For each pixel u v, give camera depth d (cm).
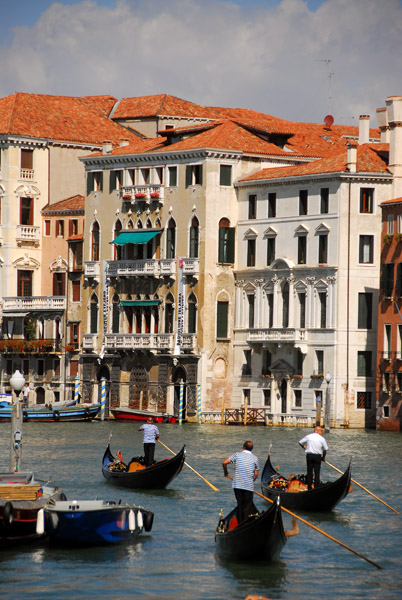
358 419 13800
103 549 6162
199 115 18062
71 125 17738
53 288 17212
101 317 16150
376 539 6519
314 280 13988
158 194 15362
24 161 17338
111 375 15925
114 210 15950
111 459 8469
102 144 17500
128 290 15862
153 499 7638
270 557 5919
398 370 13212
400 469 9369
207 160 14862
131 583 5578
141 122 18038
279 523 5800
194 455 10306
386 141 14512
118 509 6206
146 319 15725
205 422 14800
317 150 15825
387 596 5444
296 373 14188
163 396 15300
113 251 16025
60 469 9075
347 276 13750
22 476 6631
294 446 11194
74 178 17638
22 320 17088
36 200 17388
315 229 14000
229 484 8375
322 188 13962
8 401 15550
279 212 14462
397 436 12500
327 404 13300
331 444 11438
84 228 16375
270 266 14488
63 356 16662
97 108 18375
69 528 6094
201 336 14925
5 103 17775
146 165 15575
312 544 6384
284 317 14412
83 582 5588
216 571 5788
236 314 14988
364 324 13825
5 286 17262
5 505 6019
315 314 14000
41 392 16888
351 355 13775
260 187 14675
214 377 14950
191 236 15088
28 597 5366
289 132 15575
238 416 14525
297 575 5750
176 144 15325
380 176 13725
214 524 6812
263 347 14562
